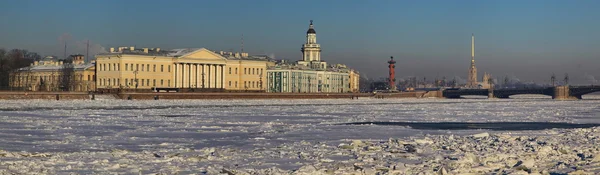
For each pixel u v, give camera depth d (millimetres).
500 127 90875
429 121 104000
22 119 94625
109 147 55500
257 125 87625
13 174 37500
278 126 86125
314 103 196125
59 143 58656
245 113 123500
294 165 42406
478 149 51250
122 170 39594
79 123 87438
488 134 65000
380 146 53969
